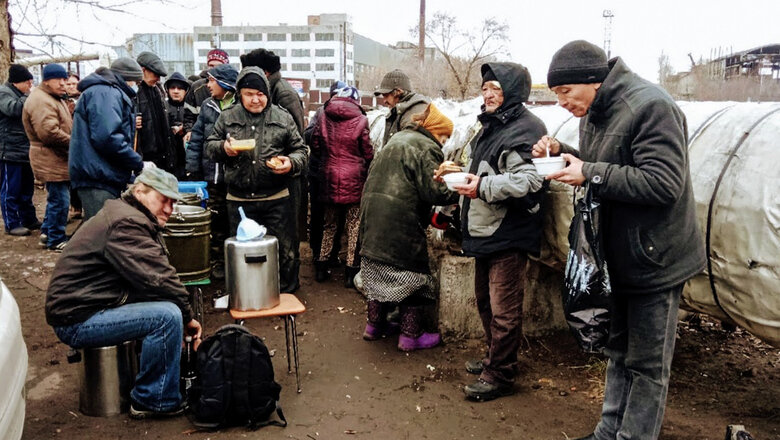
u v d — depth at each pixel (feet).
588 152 8.59
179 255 13.55
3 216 23.67
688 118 10.82
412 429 10.63
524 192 10.29
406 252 13.34
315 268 20.21
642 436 8.27
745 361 13.03
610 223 8.14
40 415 10.97
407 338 13.98
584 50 8.20
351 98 18.16
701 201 9.55
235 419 10.66
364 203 13.73
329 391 12.10
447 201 13.12
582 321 8.32
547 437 10.30
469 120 16.44
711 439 9.93
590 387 12.08
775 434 10.03
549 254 12.85
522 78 10.96
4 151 23.09
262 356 10.57
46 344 14.12
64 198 21.50
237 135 16.05
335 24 229.25
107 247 10.30
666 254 7.88
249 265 11.90
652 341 8.13
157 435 10.38
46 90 20.40
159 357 10.54
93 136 15.51
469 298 14.30
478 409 11.32
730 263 9.19
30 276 18.84
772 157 8.90
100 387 10.86
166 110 21.40
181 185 16.39
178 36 200.23
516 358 11.79
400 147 13.19
